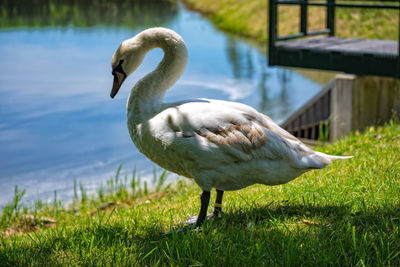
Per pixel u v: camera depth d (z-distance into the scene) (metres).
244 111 4.06
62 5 41.62
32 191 9.32
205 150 3.79
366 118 9.79
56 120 13.89
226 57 21.59
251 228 3.87
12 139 12.45
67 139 12.35
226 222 4.26
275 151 3.86
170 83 4.38
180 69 4.40
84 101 15.66
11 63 20.73
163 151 3.98
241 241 3.67
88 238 4.08
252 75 18.33
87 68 19.83
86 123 13.66
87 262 3.59
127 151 11.41
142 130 4.09
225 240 3.73
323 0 23.69
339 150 6.57
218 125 3.81
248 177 3.94
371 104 9.83
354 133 8.88
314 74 18.50
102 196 8.09
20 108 14.96
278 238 3.60
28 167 10.58
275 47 10.60
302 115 10.80
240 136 3.81
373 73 9.23
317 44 10.74
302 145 4.02
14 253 3.93
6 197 9.07
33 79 18.20
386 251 3.30
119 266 3.50
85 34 27.92
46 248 4.04
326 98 10.27
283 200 4.52
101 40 26.08
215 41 25.52
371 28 18.50
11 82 17.80
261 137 3.85
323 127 10.38
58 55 22.33
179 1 42.62
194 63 20.50
